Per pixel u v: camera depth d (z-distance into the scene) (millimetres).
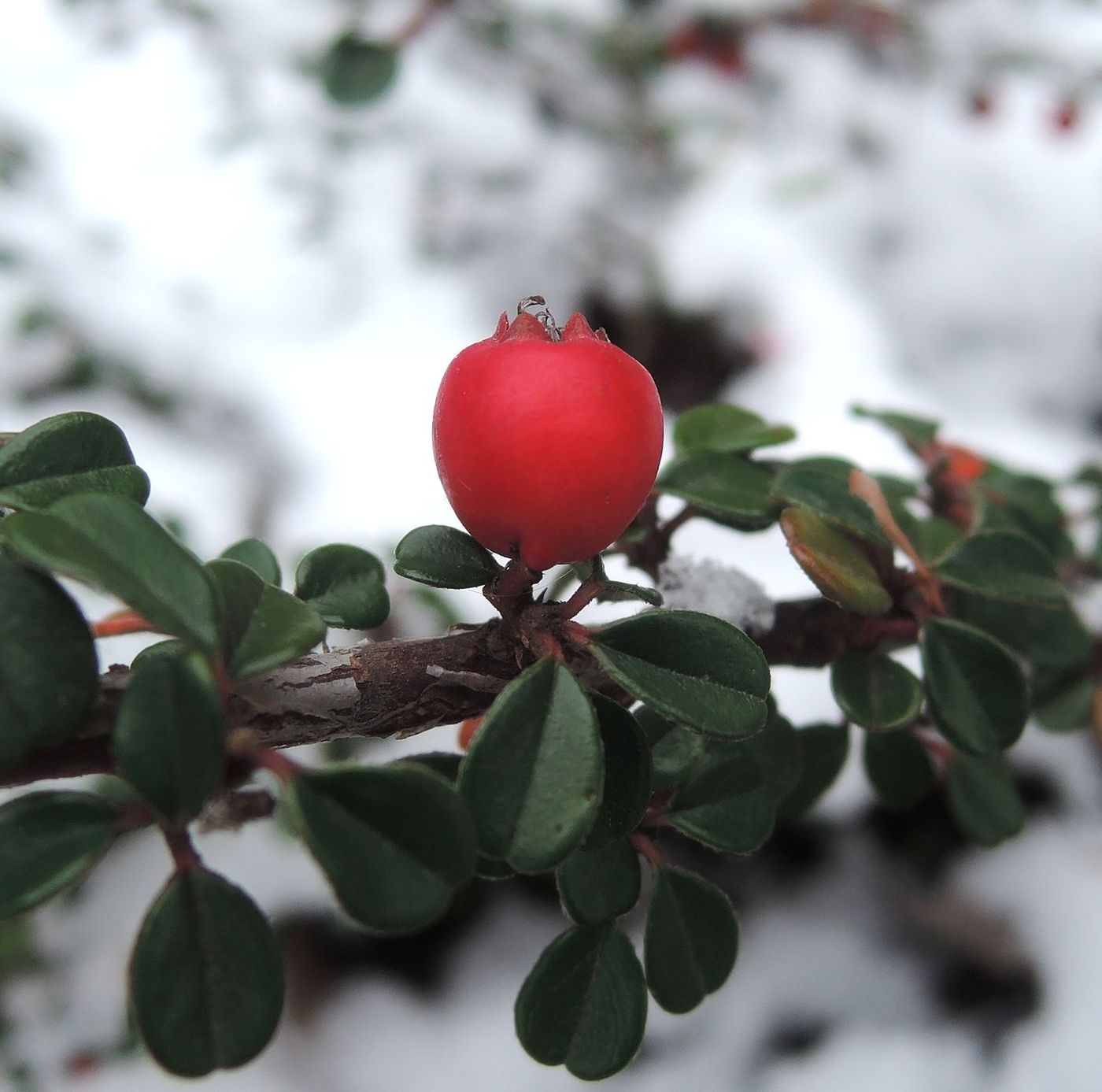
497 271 230
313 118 239
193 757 65
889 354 221
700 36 262
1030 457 200
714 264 230
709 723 70
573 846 67
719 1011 143
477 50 252
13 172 224
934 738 96
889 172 251
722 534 171
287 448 197
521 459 67
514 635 73
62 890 65
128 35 249
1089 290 230
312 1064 144
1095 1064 130
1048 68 253
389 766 66
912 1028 140
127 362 201
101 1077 141
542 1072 141
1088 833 147
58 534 66
